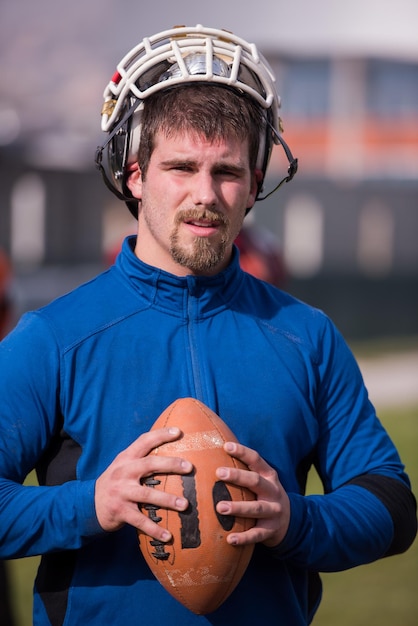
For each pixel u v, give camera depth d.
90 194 44.28
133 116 3.18
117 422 2.98
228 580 2.85
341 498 3.09
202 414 2.93
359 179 35.75
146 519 2.78
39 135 34.16
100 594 2.93
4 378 2.98
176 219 3.01
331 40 30.45
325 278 40.97
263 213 43.84
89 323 3.08
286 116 34.91
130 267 3.19
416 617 6.67
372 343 21.41
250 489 2.83
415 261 46.47
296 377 3.15
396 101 34.38
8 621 5.73
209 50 3.09
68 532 2.84
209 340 3.14
